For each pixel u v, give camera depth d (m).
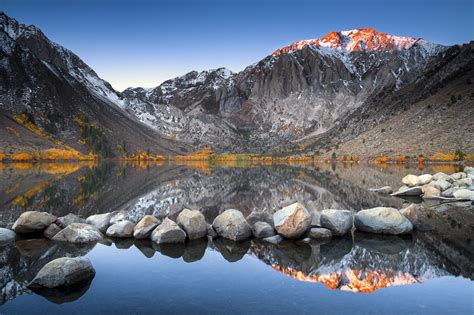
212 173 80.69
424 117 179.88
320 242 16.17
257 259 13.34
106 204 28.08
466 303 9.09
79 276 10.57
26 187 39.44
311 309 8.66
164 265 12.42
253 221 19.20
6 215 22.05
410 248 14.95
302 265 12.59
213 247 15.14
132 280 10.80
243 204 29.89
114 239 16.45
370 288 10.25
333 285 10.48
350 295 9.66
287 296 9.55
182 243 15.84
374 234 17.81
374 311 8.58
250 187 45.03
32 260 12.98
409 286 10.42
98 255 13.69
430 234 17.58
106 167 103.81
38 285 10.09
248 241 16.36
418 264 12.73
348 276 11.38
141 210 26.00
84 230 16.19
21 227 16.77
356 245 15.62
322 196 34.47
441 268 12.23
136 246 15.20
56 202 28.05
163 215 24.23
